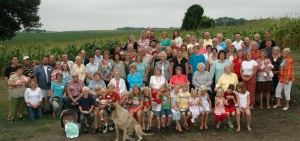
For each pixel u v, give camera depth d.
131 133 8.28
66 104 10.52
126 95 9.15
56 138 8.58
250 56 10.34
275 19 28.11
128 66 11.08
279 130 8.79
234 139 8.29
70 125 8.69
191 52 11.27
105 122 9.02
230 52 11.09
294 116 9.70
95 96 9.73
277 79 10.88
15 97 10.41
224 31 27.11
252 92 10.42
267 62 10.38
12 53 20.19
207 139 8.34
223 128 9.19
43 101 11.43
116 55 10.91
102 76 10.84
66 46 23.55
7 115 11.19
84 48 20.70
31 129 9.48
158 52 11.38
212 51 10.95
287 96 10.34
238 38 12.71
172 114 9.02
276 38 22.78
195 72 10.37
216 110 9.13
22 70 10.69
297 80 13.30
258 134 8.59
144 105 9.08
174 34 13.80
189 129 9.20
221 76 10.12
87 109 9.09
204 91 9.12
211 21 37.78
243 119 9.81
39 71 11.13
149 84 10.07
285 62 10.25
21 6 45.09
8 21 45.16
